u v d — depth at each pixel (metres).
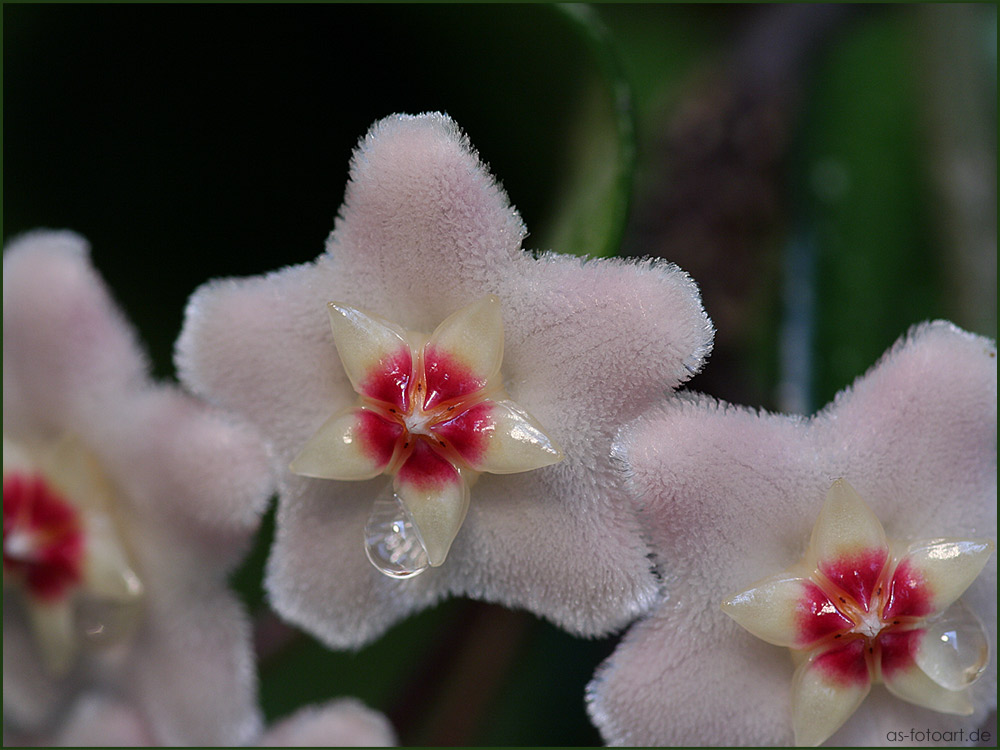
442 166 0.09
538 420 0.09
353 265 0.09
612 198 0.09
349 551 0.09
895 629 0.09
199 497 0.09
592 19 0.09
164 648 0.09
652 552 0.09
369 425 0.09
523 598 0.09
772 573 0.09
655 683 0.09
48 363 0.09
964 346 0.09
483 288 0.09
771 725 0.09
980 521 0.09
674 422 0.09
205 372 0.09
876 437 0.09
